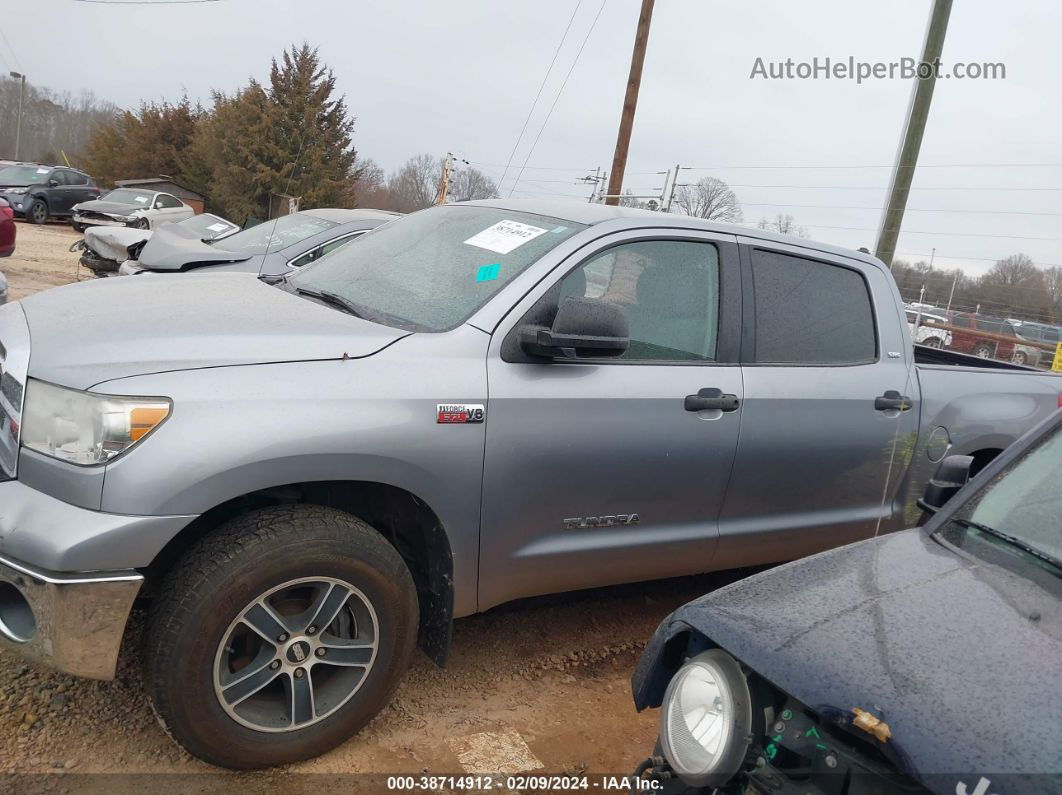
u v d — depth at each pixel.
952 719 1.54
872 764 1.56
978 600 1.98
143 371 2.45
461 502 2.86
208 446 2.40
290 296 3.33
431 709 3.15
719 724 1.75
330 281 3.54
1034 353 18.59
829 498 3.89
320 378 2.63
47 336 2.67
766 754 1.70
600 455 3.13
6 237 10.12
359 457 2.62
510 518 3.00
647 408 3.22
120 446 2.35
